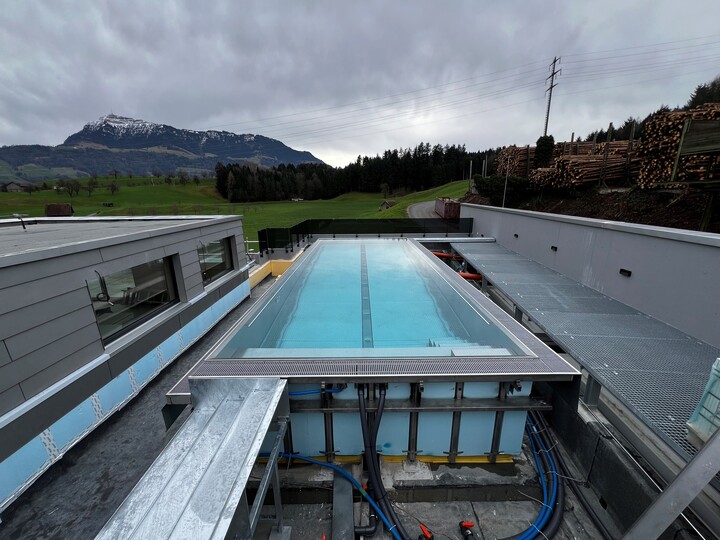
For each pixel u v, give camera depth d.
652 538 1.64
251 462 1.62
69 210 11.93
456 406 2.51
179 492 1.47
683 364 2.84
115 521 1.34
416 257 6.47
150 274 4.55
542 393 3.16
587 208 10.97
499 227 9.38
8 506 2.61
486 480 2.63
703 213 6.53
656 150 8.32
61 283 3.03
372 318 3.48
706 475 1.47
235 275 6.98
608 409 2.79
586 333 3.46
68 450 3.11
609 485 2.34
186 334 5.14
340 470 2.58
